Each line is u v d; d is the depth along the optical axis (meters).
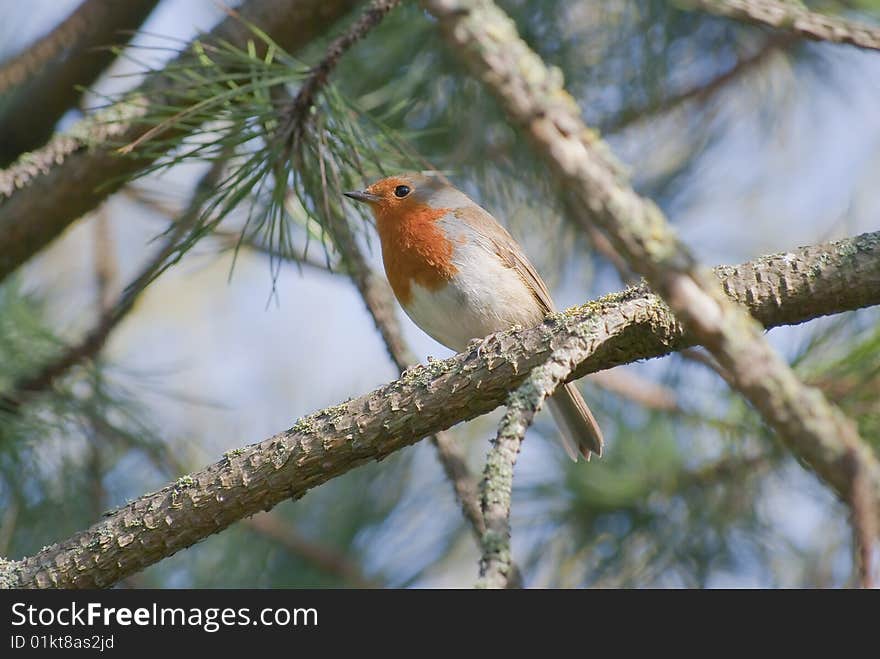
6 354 10.87
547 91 4.78
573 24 11.37
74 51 10.48
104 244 12.03
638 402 11.09
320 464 7.04
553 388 6.19
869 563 4.19
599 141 4.83
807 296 7.19
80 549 7.09
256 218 9.25
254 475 7.01
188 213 8.66
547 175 11.51
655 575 11.06
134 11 10.30
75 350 10.88
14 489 10.94
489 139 11.54
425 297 10.62
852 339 8.78
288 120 8.26
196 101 8.85
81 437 11.19
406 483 12.63
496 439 5.80
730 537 10.98
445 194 10.76
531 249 12.71
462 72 10.99
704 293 4.70
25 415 10.75
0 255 10.34
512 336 7.08
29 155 9.23
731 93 12.16
